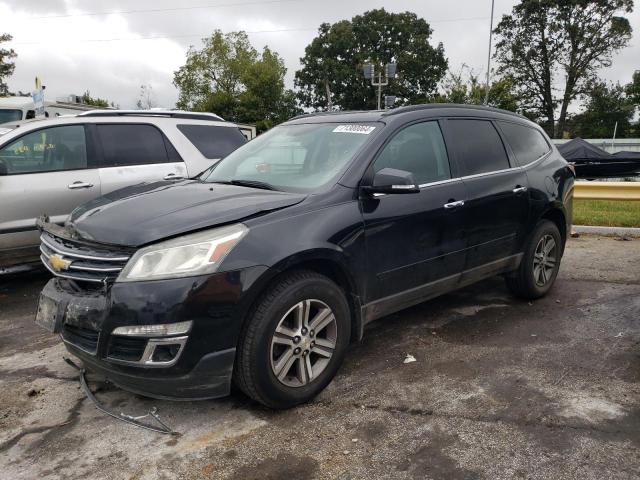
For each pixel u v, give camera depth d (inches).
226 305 112.0
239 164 169.8
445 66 2477.9
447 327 180.2
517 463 105.7
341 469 104.9
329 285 129.0
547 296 214.2
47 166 233.3
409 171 153.6
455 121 174.9
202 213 120.2
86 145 244.4
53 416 126.6
